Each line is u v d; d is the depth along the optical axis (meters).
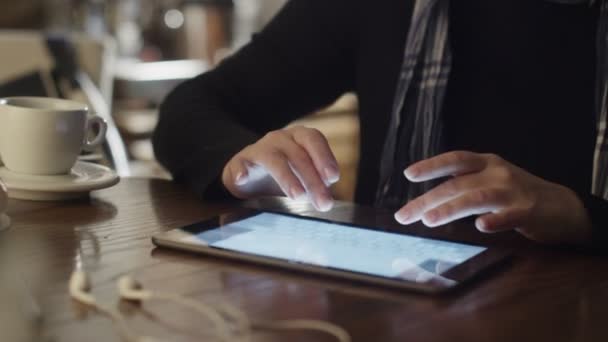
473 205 0.90
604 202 0.98
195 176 1.12
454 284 0.72
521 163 1.35
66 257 0.79
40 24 4.30
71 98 2.13
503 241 0.94
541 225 0.92
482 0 1.38
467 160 0.95
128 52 4.17
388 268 0.76
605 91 1.28
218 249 0.79
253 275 0.74
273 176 1.01
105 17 4.23
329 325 0.61
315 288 0.71
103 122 1.16
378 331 0.62
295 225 0.92
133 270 0.75
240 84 1.42
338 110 3.07
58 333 0.59
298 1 1.50
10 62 2.22
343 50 1.49
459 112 1.39
